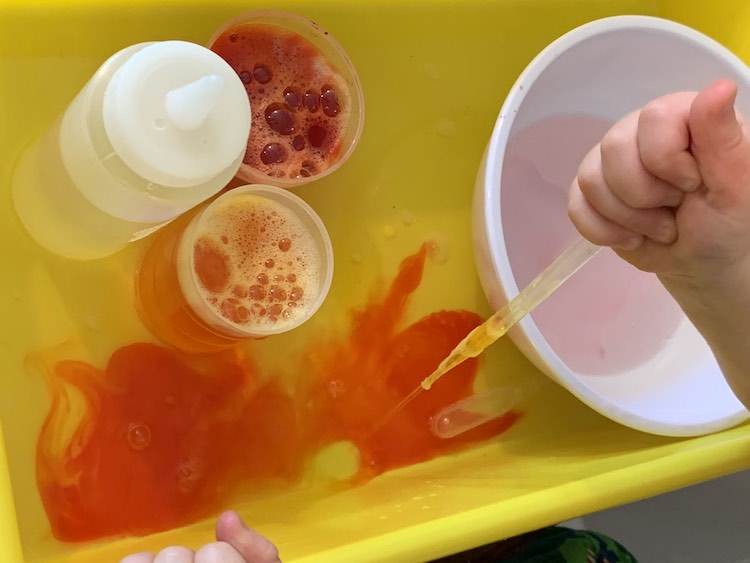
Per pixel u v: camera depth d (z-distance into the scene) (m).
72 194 0.33
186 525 0.37
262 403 0.39
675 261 0.30
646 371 0.42
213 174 0.30
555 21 0.45
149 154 0.29
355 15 0.41
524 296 0.35
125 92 0.28
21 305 0.36
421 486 0.38
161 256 0.37
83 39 0.37
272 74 0.39
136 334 0.38
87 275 0.37
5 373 0.35
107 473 0.36
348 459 0.40
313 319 0.40
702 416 0.37
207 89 0.28
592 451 0.39
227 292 0.37
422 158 0.43
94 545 0.35
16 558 0.27
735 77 0.40
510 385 0.43
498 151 0.37
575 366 0.42
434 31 0.43
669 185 0.27
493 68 0.44
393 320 0.41
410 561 0.30
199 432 0.38
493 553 0.46
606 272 0.45
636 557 0.51
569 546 0.46
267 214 0.38
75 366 0.36
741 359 0.33
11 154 0.36
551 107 0.44
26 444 0.35
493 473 0.38
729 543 0.49
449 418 0.41
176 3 0.38
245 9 0.39
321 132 0.40
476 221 0.39
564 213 0.45
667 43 0.40
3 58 0.36
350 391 0.40
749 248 0.29
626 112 0.44
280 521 0.36
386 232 0.42
